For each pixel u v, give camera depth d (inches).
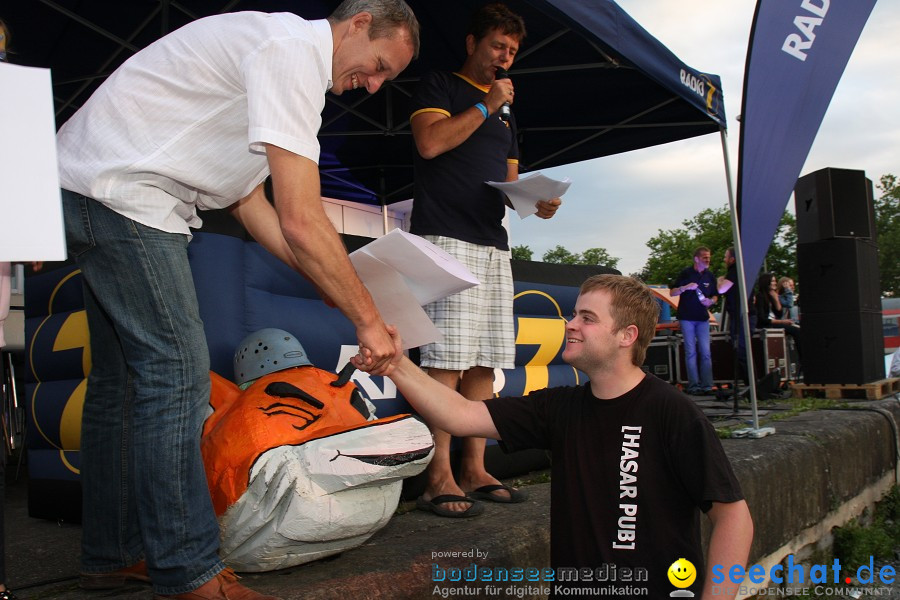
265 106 56.8
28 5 146.6
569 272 151.6
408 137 221.6
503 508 103.2
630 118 192.2
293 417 69.6
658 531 63.4
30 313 111.3
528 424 72.3
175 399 60.5
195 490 60.4
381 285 66.8
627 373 67.9
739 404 247.4
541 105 189.3
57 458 103.7
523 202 106.3
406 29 64.9
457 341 100.5
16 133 38.5
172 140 59.9
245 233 95.0
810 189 264.8
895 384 280.5
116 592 68.7
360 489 68.5
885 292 1814.7
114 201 58.7
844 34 169.2
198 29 61.3
